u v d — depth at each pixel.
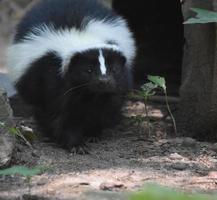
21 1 25.62
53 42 11.37
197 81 11.22
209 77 11.00
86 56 10.70
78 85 10.83
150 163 9.75
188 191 8.13
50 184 8.50
